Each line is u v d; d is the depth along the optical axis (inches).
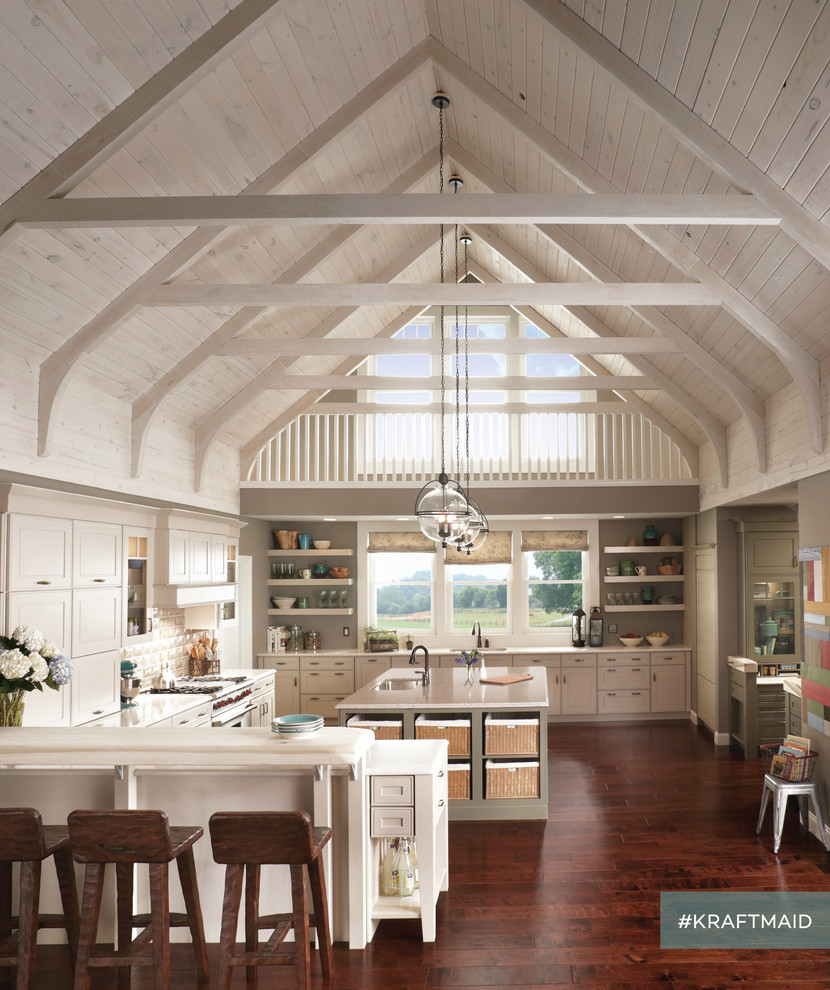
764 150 147.1
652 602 381.4
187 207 148.6
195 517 270.5
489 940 155.6
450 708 228.5
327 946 142.9
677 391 298.4
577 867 191.8
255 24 147.5
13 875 160.4
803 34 126.1
